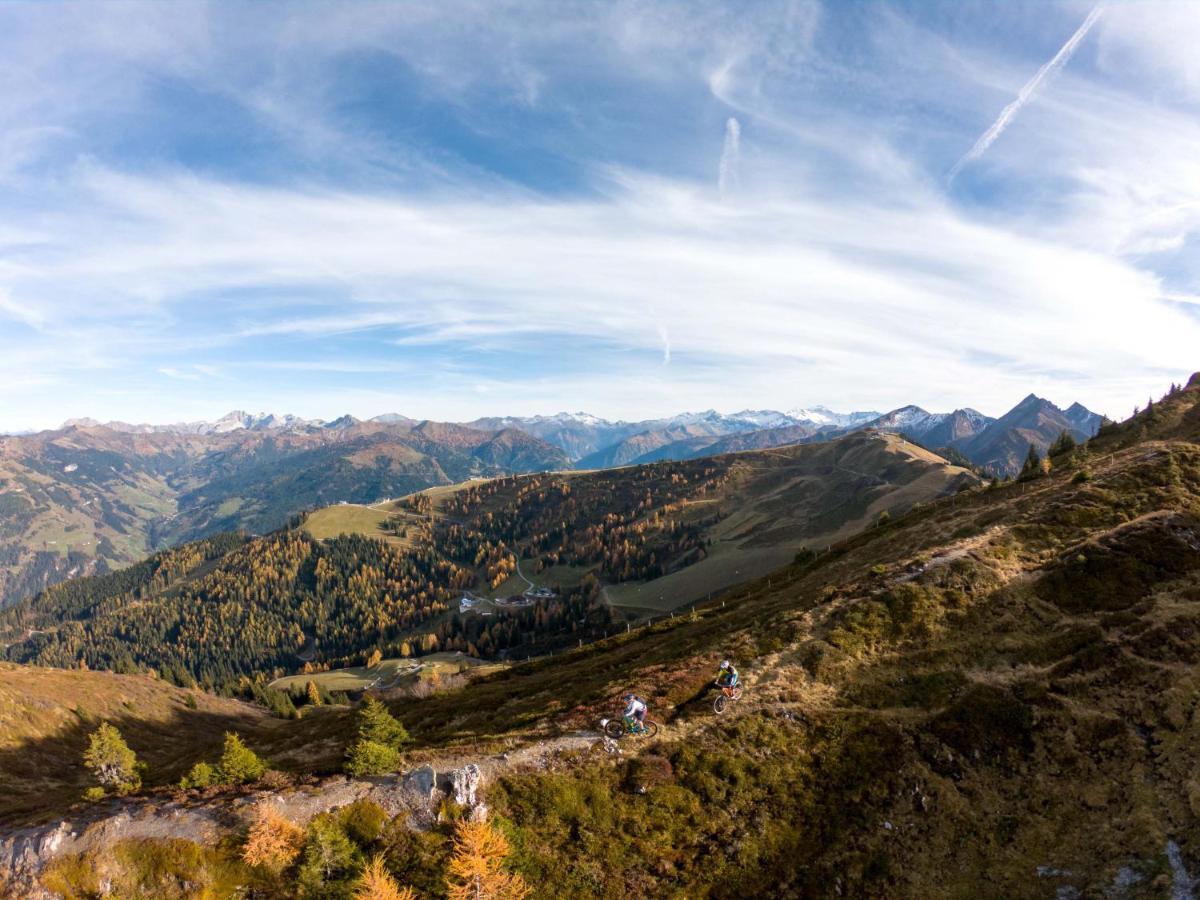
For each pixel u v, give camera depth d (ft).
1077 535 185.26
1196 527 174.70
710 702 142.31
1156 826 103.09
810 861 108.27
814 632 166.09
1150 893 94.02
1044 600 160.25
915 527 260.01
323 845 107.04
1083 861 102.53
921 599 167.84
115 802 134.51
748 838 111.55
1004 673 140.05
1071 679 133.69
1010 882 101.86
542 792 116.98
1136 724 121.90
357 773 126.31
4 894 111.75
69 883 110.73
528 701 189.57
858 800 117.29
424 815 114.11
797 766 123.75
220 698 571.69
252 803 121.80
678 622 290.97
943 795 116.16
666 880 105.50
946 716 130.72
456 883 98.07
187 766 268.41
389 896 95.45
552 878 103.60
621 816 114.11
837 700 139.44
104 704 405.39
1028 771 118.62
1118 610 151.23
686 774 122.11
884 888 103.40
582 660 277.44
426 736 170.09
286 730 292.81
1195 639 136.05
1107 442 308.40
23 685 376.27
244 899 105.91
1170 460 213.87
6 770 278.26
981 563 177.68
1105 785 112.98
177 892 107.14
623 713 138.00
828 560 302.66
